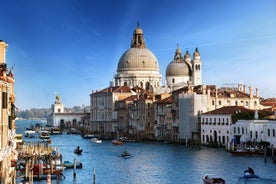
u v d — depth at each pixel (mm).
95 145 164750
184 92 163125
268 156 108750
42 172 80625
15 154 53344
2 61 41938
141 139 187375
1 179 38031
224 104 161750
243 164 95500
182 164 99438
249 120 124000
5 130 38281
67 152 135375
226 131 138000
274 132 112062
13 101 45969
